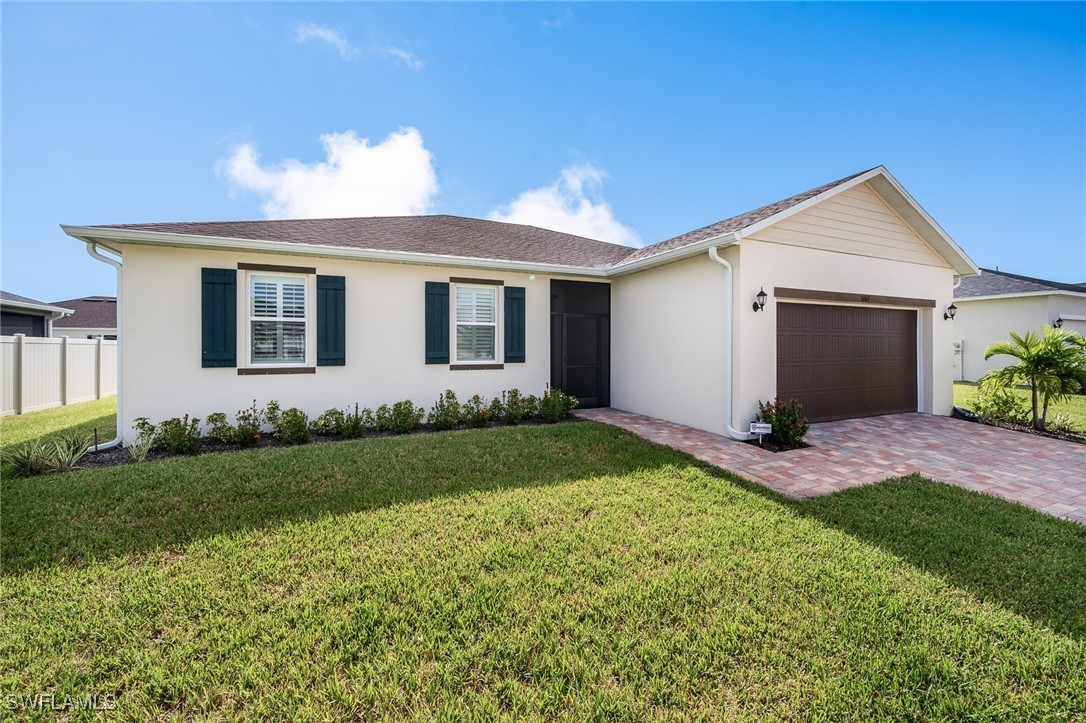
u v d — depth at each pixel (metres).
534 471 5.68
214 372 7.63
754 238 7.62
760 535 3.96
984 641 2.61
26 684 2.28
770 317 7.80
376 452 6.36
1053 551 3.77
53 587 3.08
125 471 5.43
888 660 2.44
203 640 2.58
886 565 3.47
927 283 9.70
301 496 4.76
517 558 3.51
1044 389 8.43
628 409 10.41
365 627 2.68
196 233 7.79
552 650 2.52
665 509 4.50
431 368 9.20
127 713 2.12
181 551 3.61
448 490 4.99
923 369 9.94
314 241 8.61
